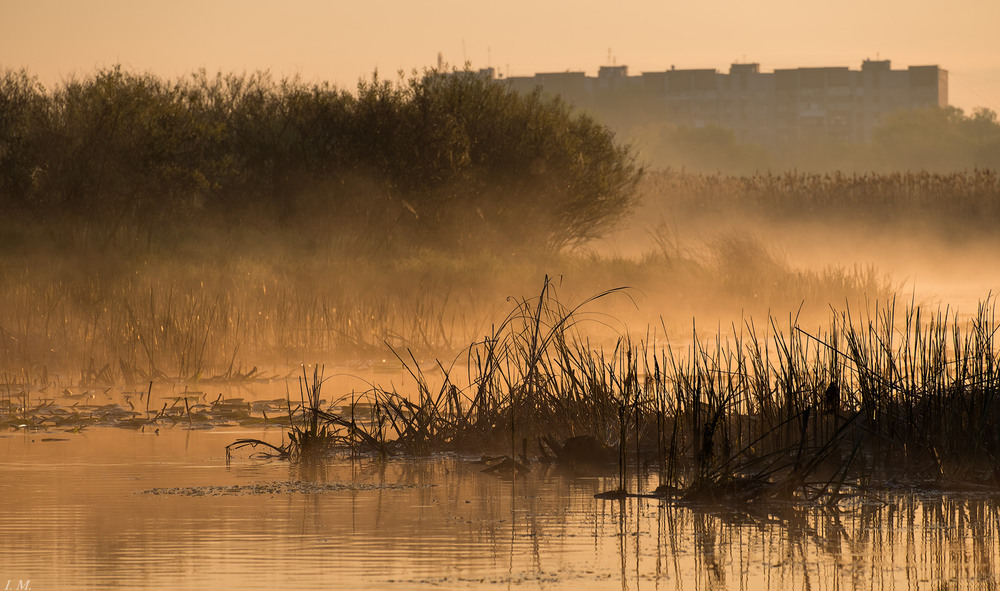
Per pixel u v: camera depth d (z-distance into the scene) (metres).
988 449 25.53
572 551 18.25
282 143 76.38
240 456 27.45
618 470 25.83
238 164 76.94
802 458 24.19
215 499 22.23
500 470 25.61
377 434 29.58
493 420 29.44
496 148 78.94
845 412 27.89
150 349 44.69
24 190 69.75
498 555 17.95
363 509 21.34
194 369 44.06
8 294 50.38
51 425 31.94
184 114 74.56
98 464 26.03
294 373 43.78
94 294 51.06
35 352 44.53
